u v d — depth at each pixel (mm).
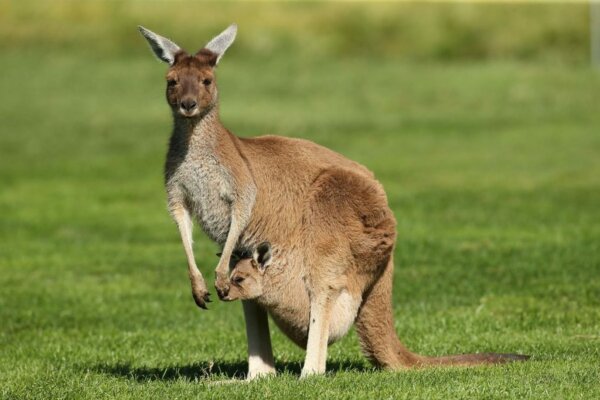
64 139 58469
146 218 39625
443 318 22109
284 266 16172
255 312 16562
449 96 69188
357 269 16047
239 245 16531
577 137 54625
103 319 24109
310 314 16031
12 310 25156
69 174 49844
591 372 15195
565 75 74438
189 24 88750
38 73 77000
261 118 62438
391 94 70250
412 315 22688
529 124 59531
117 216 40094
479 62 81125
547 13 89750
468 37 86562
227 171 15805
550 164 47750
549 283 25203
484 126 59562
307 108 65938
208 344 20516
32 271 30188
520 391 14070
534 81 72625
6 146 56500
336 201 15953
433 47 85500
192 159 15875
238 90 71250
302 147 16594
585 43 84062
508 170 46750
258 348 16562
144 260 31469
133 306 25375
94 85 73625
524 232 32938
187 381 16000
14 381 17062
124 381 16375
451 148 53375
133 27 88250
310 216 16031
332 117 63188
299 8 93062
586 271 26344
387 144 55125
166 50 16422
